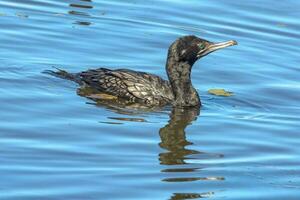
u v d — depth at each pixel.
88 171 15.45
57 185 14.82
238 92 19.95
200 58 20.69
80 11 24.03
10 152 15.98
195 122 18.19
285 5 25.28
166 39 22.66
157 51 21.92
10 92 18.77
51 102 18.48
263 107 19.20
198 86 20.22
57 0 24.67
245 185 15.29
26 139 16.59
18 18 23.14
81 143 16.62
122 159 16.06
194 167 15.93
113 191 14.75
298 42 23.16
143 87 19.27
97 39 22.31
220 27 23.75
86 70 20.41
